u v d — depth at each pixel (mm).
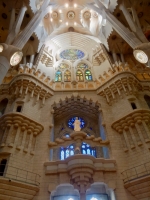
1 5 18812
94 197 15312
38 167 14898
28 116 16547
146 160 13977
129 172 14289
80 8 24531
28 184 12898
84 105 21812
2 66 11477
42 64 23484
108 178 14234
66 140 16750
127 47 23594
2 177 11930
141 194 12836
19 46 14188
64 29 26203
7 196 12023
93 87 22203
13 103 17984
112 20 17656
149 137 14844
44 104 19922
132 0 19266
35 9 19828
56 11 24547
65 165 14734
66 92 21297
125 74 19656
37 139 16891
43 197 13258
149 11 20562
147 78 22047
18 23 16438
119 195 13328
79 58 26469
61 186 15234
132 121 16297
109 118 18672
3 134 15727
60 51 26625
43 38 22938
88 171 13727
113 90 19812
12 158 13914
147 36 22328
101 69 23891
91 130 22516
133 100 18312
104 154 18422
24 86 18750
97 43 25391
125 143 16109
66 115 23688
